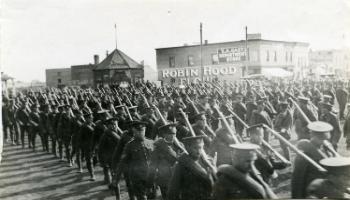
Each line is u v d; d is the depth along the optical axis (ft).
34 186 29.17
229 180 12.59
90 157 29.66
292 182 15.31
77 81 153.28
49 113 41.09
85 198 25.73
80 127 31.30
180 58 136.46
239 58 122.72
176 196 15.44
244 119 37.76
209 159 17.61
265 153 17.99
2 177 32.27
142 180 20.39
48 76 155.74
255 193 12.24
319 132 15.14
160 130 18.72
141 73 137.90
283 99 40.04
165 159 18.40
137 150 20.52
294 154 34.50
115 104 54.13
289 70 122.31
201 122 24.21
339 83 70.64
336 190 13.44
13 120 49.47
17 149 46.16
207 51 130.21
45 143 42.86
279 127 28.68
